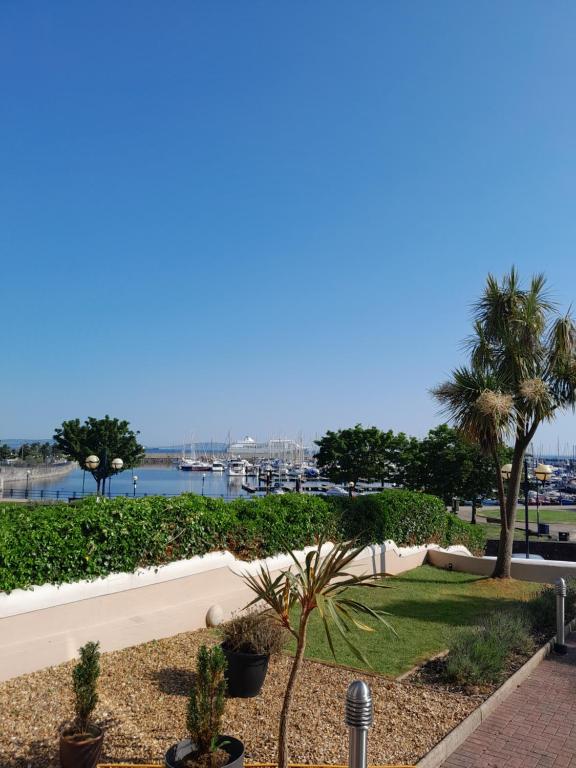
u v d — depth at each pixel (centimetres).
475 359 1478
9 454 10088
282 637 661
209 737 431
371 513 1439
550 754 529
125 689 634
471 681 679
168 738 515
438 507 1745
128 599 804
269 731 540
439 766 502
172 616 864
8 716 553
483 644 738
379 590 1291
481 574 1546
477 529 2014
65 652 718
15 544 682
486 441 1400
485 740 557
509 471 1648
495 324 1452
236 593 980
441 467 3300
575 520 4356
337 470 4078
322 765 473
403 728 558
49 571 715
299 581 443
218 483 10244
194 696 436
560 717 614
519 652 816
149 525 848
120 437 4747
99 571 771
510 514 1473
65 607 723
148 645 807
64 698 601
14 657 664
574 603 1070
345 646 840
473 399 1392
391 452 4019
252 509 1090
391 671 734
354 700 392
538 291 1432
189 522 919
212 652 452
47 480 9412
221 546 985
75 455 4694
